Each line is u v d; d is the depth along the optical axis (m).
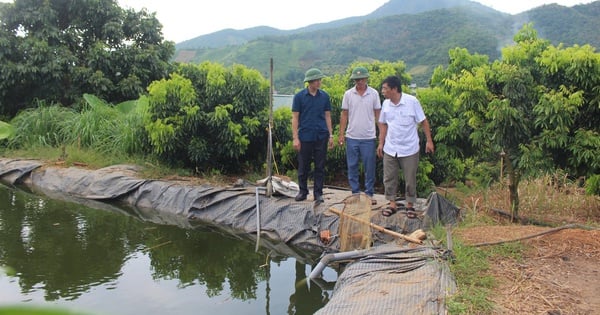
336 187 8.05
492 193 6.86
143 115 9.84
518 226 5.43
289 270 5.72
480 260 4.34
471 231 5.22
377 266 4.50
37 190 9.91
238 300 4.84
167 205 8.17
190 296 4.92
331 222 6.29
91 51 12.96
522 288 3.78
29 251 6.21
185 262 5.96
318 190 6.72
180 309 4.60
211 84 9.11
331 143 6.67
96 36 13.82
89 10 13.28
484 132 6.32
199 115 8.91
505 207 6.33
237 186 8.19
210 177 9.22
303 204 6.79
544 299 3.57
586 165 6.14
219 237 6.97
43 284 5.12
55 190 9.61
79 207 8.58
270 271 5.70
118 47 13.67
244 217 7.17
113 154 10.54
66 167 10.17
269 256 6.21
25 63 12.70
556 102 5.74
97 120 11.66
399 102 5.68
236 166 9.81
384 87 5.64
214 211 7.60
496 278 3.98
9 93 13.20
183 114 9.10
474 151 7.91
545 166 6.39
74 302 4.65
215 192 7.85
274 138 9.23
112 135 11.14
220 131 8.98
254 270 5.72
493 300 3.57
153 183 8.65
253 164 9.88
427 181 7.80
